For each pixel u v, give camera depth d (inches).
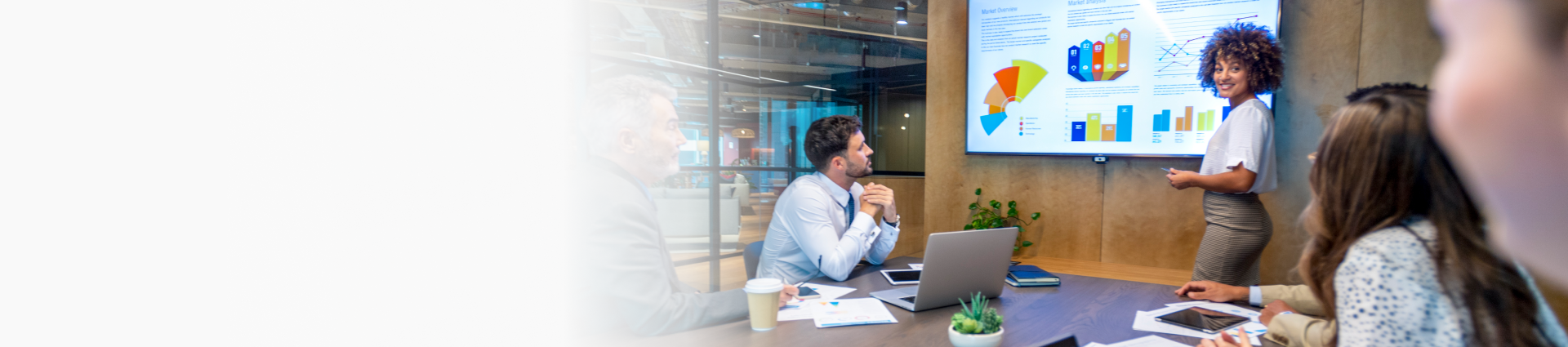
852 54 292.0
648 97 61.0
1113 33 137.3
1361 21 122.8
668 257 63.1
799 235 81.9
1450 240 32.0
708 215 218.8
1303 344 50.4
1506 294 30.2
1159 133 134.6
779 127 246.8
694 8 215.6
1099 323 59.3
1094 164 148.4
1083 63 140.9
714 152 204.4
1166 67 133.0
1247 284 99.8
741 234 242.7
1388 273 33.6
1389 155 34.6
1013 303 66.6
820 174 90.4
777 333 55.3
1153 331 56.5
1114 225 147.1
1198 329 56.9
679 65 199.5
